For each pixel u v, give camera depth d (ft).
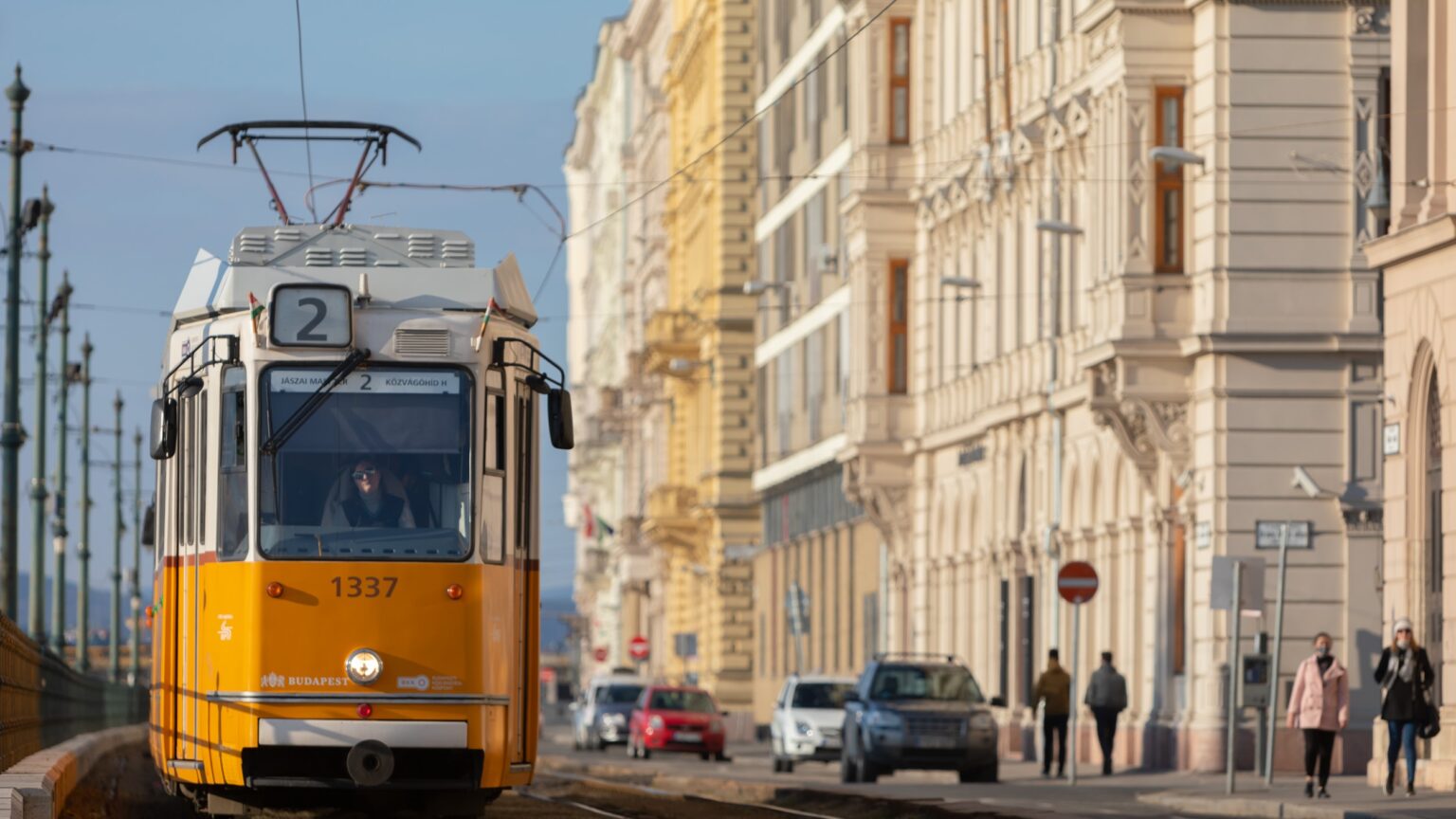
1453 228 153.99
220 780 95.66
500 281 100.53
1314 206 192.24
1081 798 159.94
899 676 194.08
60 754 127.54
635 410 526.57
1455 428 155.33
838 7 311.06
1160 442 196.65
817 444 328.70
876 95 284.61
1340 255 192.03
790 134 347.97
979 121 256.32
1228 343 191.31
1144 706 209.56
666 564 461.37
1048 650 221.25
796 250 342.64
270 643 94.99
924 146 279.28
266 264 101.91
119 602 393.70
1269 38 192.65
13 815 84.94
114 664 376.68
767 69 365.40
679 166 446.19
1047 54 228.63
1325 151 192.54
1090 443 222.48
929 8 278.87
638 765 255.70
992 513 254.06
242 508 96.02
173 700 99.71
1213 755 190.60
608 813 133.80
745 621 393.50
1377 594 190.70
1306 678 149.07
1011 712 246.68
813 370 330.95
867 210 284.20
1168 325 195.62
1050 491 233.96
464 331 97.86
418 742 95.14
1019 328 244.22
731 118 395.55
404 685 95.30
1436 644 161.07
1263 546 191.21
